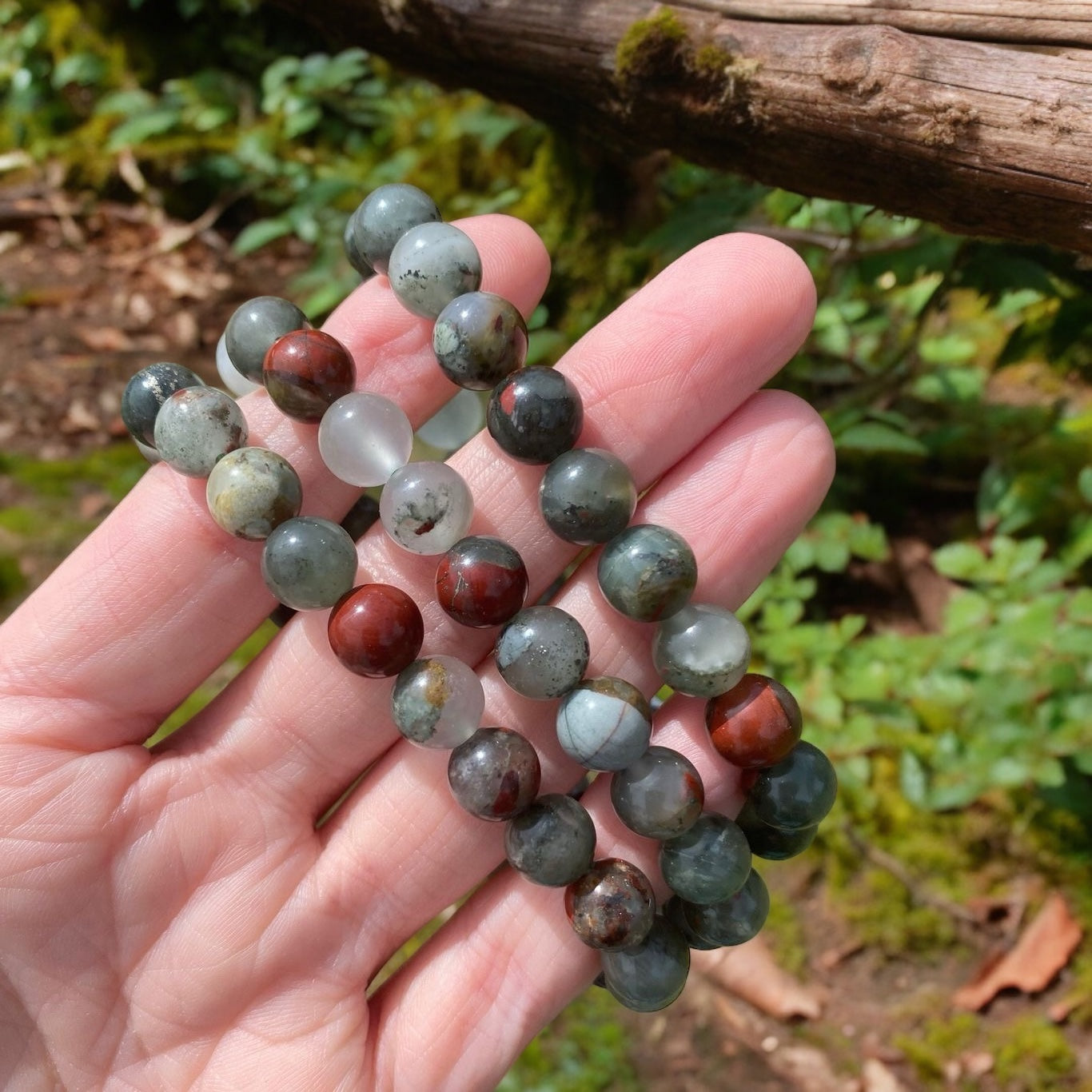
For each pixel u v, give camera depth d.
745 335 0.13
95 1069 0.13
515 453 0.12
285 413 0.13
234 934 0.13
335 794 0.14
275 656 0.13
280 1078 0.13
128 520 0.13
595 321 0.23
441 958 0.14
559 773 0.14
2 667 0.13
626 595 0.12
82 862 0.13
